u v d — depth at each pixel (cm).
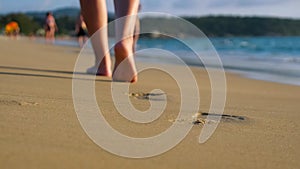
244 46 2169
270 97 339
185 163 126
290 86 456
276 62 905
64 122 163
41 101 211
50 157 115
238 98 313
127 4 325
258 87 435
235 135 172
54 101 214
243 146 154
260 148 153
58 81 320
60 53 916
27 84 292
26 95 231
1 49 928
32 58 653
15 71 394
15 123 154
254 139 167
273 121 212
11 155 113
